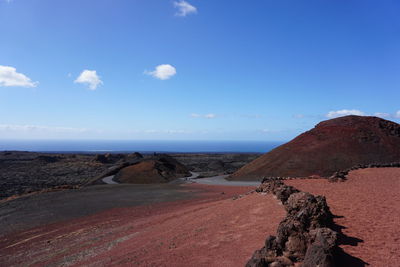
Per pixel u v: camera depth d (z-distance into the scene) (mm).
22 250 22094
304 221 11453
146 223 24000
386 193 19156
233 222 16281
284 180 28016
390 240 10883
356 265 9289
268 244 10531
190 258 12406
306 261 9148
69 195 44906
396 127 63531
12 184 72312
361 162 51688
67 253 19594
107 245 19406
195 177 68500
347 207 15812
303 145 61812
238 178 58031
